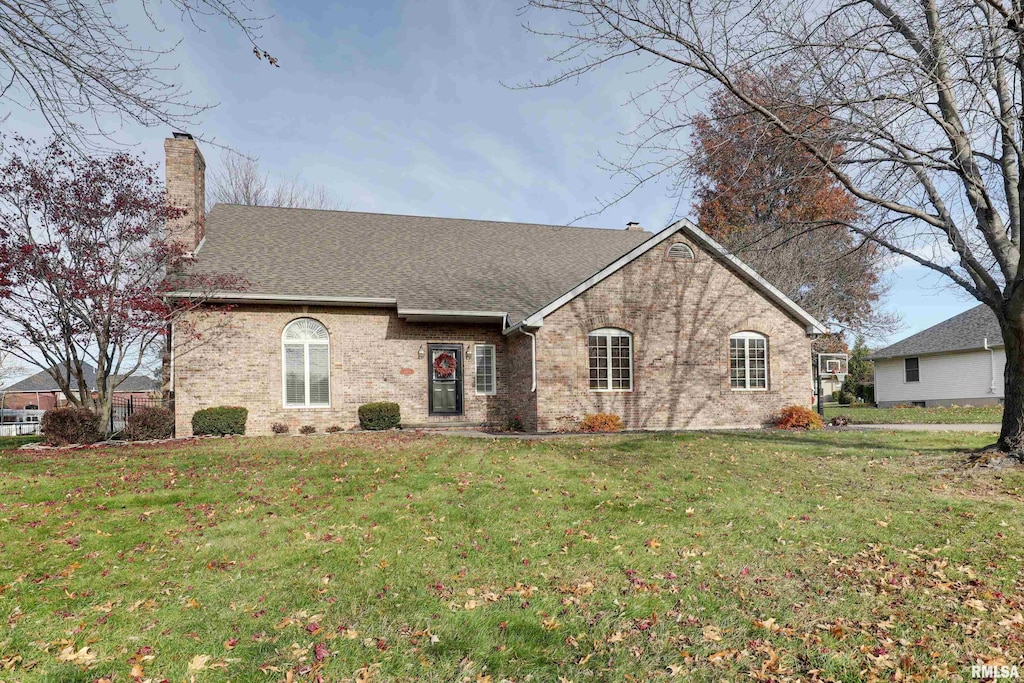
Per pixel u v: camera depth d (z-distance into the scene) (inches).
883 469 380.5
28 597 185.6
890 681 143.3
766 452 442.9
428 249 765.3
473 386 689.6
